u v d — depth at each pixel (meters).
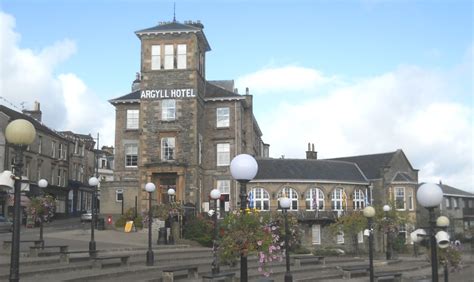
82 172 75.19
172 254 27.02
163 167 43.41
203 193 46.59
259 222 12.46
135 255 24.64
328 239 49.62
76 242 29.36
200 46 47.47
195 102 44.72
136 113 48.47
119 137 48.22
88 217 55.62
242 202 12.38
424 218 56.97
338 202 52.19
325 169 53.00
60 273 18.55
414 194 56.62
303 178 50.16
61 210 65.75
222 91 48.69
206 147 47.44
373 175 56.91
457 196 70.69
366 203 55.22
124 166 47.81
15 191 10.23
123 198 45.72
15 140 10.34
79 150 74.38
